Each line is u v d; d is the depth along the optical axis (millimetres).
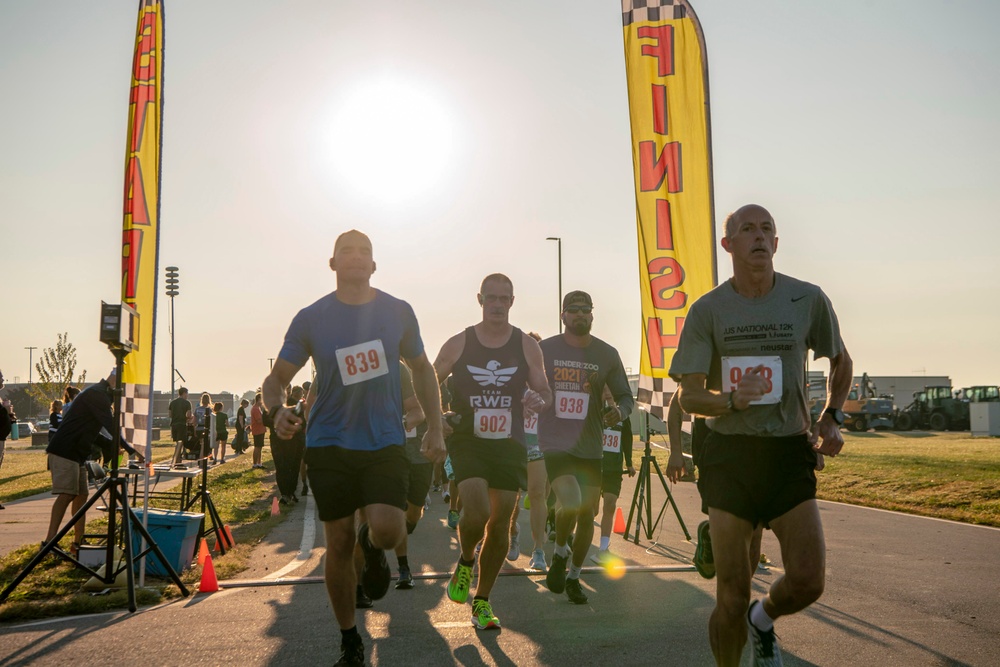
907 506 12602
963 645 4977
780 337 3781
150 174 7770
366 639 5246
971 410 42969
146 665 4652
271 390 4383
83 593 6711
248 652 4906
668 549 8992
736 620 3600
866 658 4711
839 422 3889
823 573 3520
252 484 18062
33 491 16969
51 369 57812
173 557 7500
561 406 6570
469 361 5664
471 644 5098
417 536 10250
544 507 7738
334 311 4406
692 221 8758
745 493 3662
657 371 8758
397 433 4344
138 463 7652
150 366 7605
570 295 6699
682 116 8828
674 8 8914
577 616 5812
